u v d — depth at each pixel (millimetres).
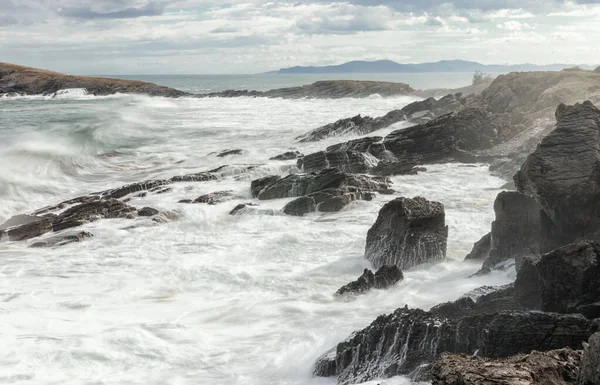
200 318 12750
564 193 12016
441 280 14578
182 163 35844
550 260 10281
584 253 10055
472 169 30422
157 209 22625
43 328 12016
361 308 12906
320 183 24422
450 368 6652
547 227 12867
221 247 18312
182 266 16328
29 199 27312
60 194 28516
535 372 6562
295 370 10242
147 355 10781
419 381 8180
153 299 14016
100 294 14320
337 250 17875
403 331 9641
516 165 27891
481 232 18953
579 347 8453
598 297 9938
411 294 13523
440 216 16344
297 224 20906
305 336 11531
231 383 9805
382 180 25859
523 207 14438
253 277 15414
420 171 29938
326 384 9695
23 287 14789
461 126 34750
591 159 12188
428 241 16062
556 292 10227
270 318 12617
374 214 21891
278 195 24906
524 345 8625
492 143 34875
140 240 19141
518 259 13656
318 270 16094
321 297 13914
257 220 21547
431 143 33656
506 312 9180
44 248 18531
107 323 12391
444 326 9406
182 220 21672
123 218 21781
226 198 24953
